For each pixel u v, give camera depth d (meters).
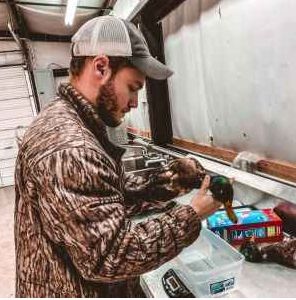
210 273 0.94
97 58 0.70
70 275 0.72
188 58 2.17
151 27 2.48
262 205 1.43
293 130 1.33
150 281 1.05
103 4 4.68
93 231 0.60
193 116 2.25
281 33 1.31
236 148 1.79
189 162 1.08
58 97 0.78
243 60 1.58
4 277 2.74
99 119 0.76
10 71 6.51
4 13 5.09
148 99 2.71
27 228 0.71
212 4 1.77
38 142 0.66
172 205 1.50
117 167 0.81
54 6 4.55
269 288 0.96
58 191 0.60
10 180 6.80
